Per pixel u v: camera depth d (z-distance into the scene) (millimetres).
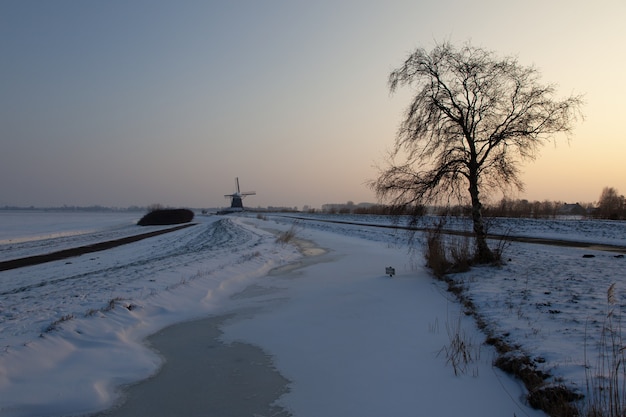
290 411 5543
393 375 6562
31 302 10719
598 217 45875
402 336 8469
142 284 12688
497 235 28047
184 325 9781
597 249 20859
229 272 15727
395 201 15727
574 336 6891
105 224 71750
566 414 4664
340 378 6559
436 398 5715
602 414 4383
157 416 5453
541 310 8750
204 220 86562
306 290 13523
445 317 9625
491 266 15141
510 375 6180
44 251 27703
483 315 9000
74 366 6852
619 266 14594
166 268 15945
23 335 7547
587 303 9055
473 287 11820
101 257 23797
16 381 6078
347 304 11398
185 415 5477
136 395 6078
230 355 7738
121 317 9391
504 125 15109
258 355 7711
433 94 15469
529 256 17828
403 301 11453
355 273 16656
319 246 28266
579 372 5438
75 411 5566
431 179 15109
